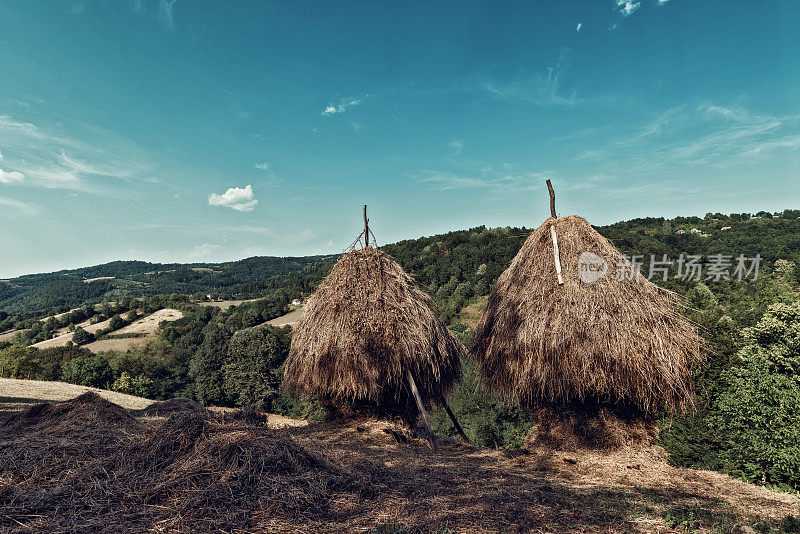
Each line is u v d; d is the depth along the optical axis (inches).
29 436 239.5
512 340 306.5
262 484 164.7
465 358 386.0
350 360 315.0
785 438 560.4
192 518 137.9
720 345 730.8
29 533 123.6
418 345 317.4
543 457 275.4
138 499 150.3
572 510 170.1
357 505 164.6
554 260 313.6
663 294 303.7
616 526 154.5
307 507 155.3
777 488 556.7
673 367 270.7
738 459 610.5
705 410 677.3
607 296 286.2
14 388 900.0
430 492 187.6
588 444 294.0
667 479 234.2
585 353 273.6
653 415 296.4
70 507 143.3
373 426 341.7
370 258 352.8
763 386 593.6
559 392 287.9
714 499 198.4
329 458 215.0
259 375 1706.4
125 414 318.0
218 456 178.1
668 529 154.1
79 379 1909.4
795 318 735.1
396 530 141.0
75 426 266.2
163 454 183.6
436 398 374.9
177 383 2190.0
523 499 181.2
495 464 257.0
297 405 1628.9
